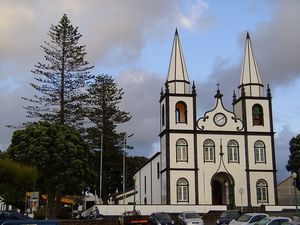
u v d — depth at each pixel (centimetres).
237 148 6059
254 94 6247
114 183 7962
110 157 7644
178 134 5966
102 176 7488
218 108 6144
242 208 5534
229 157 6012
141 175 7631
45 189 4984
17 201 4806
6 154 4828
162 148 6103
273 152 6081
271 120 6175
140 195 7638
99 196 7606
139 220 4050
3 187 4269
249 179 5953
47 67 6544
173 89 6100
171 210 5481
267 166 6031
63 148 4875
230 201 5931
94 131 7506
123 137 7688
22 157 4794
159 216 4153
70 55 6600
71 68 6600
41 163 4784
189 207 5525
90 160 5275
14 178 4238
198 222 4003
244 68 6372
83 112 6662
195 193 5819
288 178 7075
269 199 5931
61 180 4872
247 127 6122
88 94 7012
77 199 7631
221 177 6128
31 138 4894
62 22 6612
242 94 6228
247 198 5891
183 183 5834
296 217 3541
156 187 6481
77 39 6644
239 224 3102
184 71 6194
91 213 5481
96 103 7706
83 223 4344
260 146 6094
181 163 5884
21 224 1772
